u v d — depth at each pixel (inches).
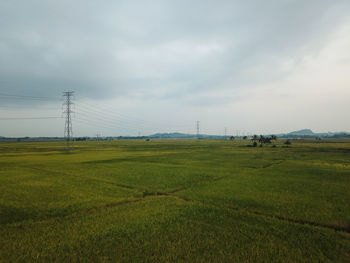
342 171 892.0
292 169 956.0
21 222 358.3
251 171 907.4
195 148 2719.0
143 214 388.8
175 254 251.8
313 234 303.1
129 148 2822.3
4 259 245.3
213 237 295.1
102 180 728.3
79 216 386.6
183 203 456.8
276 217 377.4
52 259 246.2
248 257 245.1
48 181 713.6
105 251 260.8
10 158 1539.1
